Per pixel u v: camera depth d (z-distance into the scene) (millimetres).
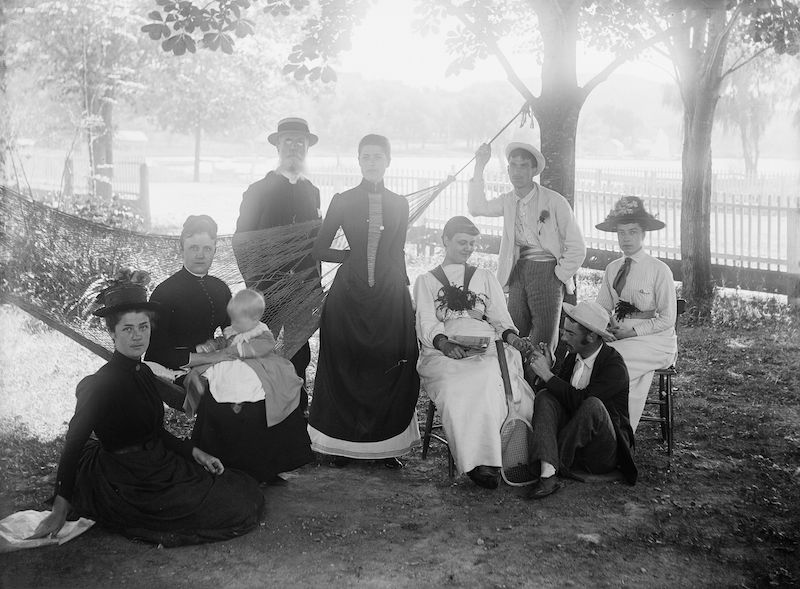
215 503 4566
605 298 6426
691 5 7895
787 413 6941
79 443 4355
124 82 21688
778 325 10219
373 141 5684
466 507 5070
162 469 4551
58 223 5766
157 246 6219
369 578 4145
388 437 5629
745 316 10766
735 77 18688
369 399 5582
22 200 5641
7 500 4859
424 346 5773
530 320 6758
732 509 4965
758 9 8086
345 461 5852
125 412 4480
